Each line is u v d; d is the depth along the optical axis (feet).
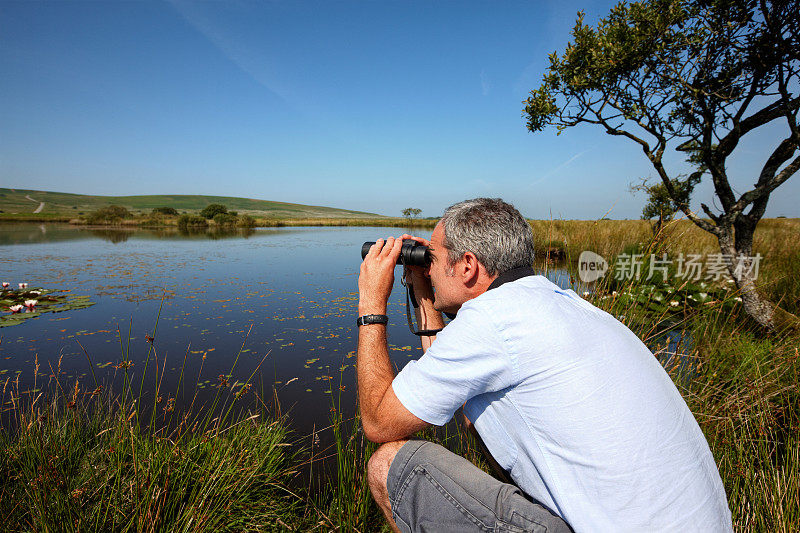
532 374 2.77
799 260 15.17
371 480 3.67
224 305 18.45
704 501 2.53
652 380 2.75
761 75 10.48
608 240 21.85
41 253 40.73
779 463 5.50
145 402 8.66
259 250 47.34
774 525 4.40
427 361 3.11
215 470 5.61
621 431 2.53
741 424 6.16
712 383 7.32
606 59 11.87
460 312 3.17
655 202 19.92
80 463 5.96
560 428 2.68
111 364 10.99
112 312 17.04
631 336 3.07
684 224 18.03
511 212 3.46
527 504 2.93
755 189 10.66
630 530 2.44
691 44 10.91
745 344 8.47
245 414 8.18
